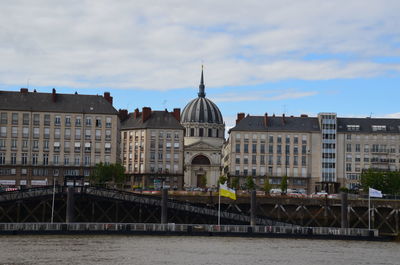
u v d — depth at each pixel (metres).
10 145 152.62
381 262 82.19
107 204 116.44
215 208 122.06
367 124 184.75
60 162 154.75
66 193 109.44
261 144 182.50
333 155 181.88
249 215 115.88
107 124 157.62
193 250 86.56
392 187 150.38
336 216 121.62
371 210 122.06
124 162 192.25
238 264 77.69
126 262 76.31
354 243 100.25
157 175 186.12
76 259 77.06
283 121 184.62
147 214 116.19
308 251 89.31
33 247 84.62
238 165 182.12
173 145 188.00
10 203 108.00
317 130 182.62
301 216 121.62
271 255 84.62
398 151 182.38
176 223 115.06
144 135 187.62
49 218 113.81
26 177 152.75
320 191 171.62
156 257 80.12
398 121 186.12
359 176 181.25
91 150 156.50
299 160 181.75
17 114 153.12
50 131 154.62
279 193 140.00
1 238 92.38
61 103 157.00
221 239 99.12
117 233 100.19
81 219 115.19
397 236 107.06
